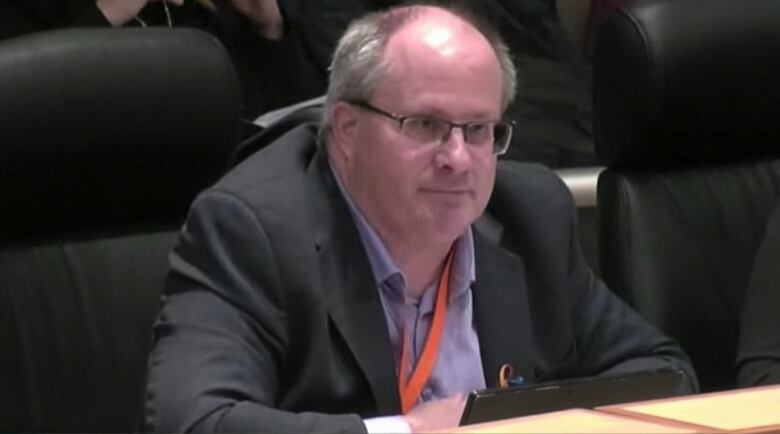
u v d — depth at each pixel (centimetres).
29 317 649
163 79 652
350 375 590
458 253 624
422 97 574
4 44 637
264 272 583
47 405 649
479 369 625
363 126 589
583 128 978
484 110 580
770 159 803
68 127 637
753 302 734
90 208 662
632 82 752
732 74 763
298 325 585
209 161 670
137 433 595
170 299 592
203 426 537
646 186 770
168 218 681
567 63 1047
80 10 969
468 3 1022
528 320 646
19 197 643
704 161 793
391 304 610
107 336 661
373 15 605
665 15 752
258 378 568
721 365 765
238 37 1009
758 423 353
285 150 627
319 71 1022
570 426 350
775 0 772
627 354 690
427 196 580
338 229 601
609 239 768
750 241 780
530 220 664
